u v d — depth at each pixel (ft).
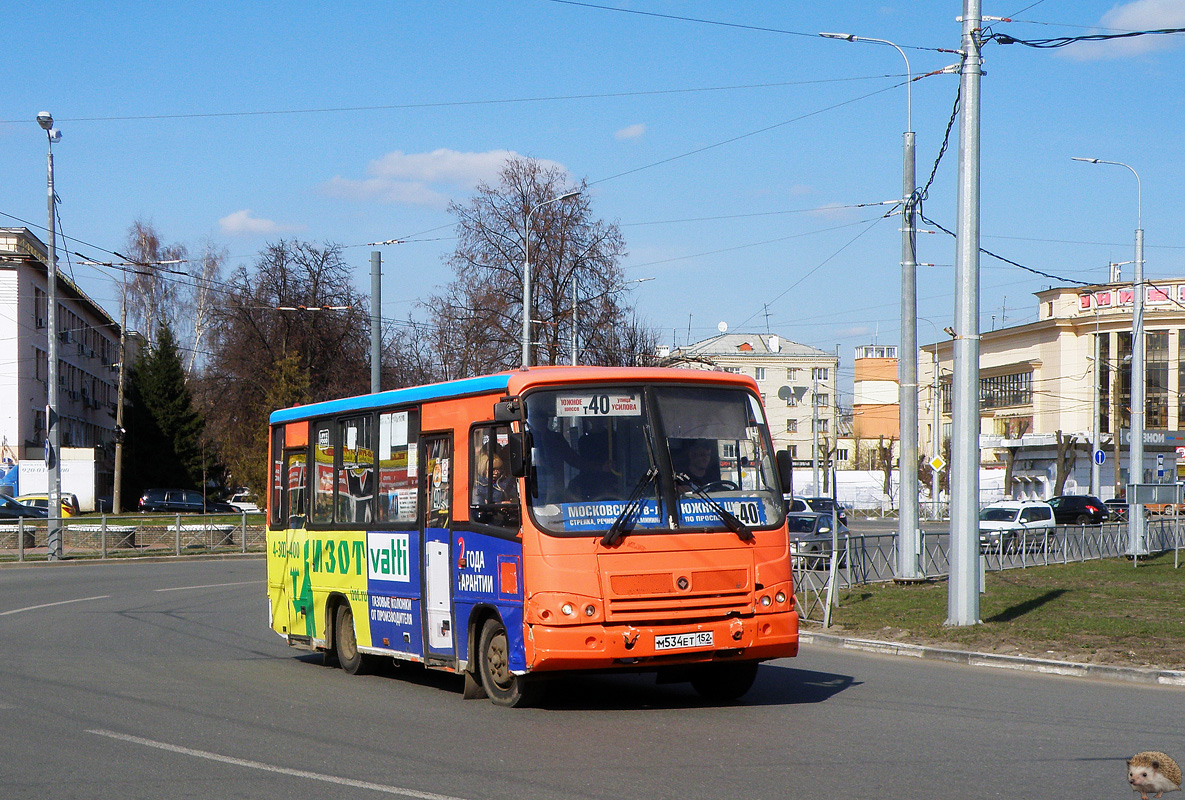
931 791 23.66
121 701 36.60
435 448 38.88
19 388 212.02
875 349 356.79
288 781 25.09
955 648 48.34
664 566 33.12
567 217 147.84
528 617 32.78
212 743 29.58
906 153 77.00
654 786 24.30
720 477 34.65
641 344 151.23
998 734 30.17
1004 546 98.58
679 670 36.01
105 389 309.22
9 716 33.76
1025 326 280.92
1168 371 251.19
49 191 112.98
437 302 149.89
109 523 131.44
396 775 25.59
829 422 348.79
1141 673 40.86
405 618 40.32
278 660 49.21
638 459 33.91
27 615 67.92
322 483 47.16
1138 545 104.12
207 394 186.19
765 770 25.76
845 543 74.69
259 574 103.19
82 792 24.32
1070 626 50.70
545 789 24.11
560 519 32.89
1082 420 265.54
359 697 37.93
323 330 175.94
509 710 34.78
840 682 40.88
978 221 54.03
